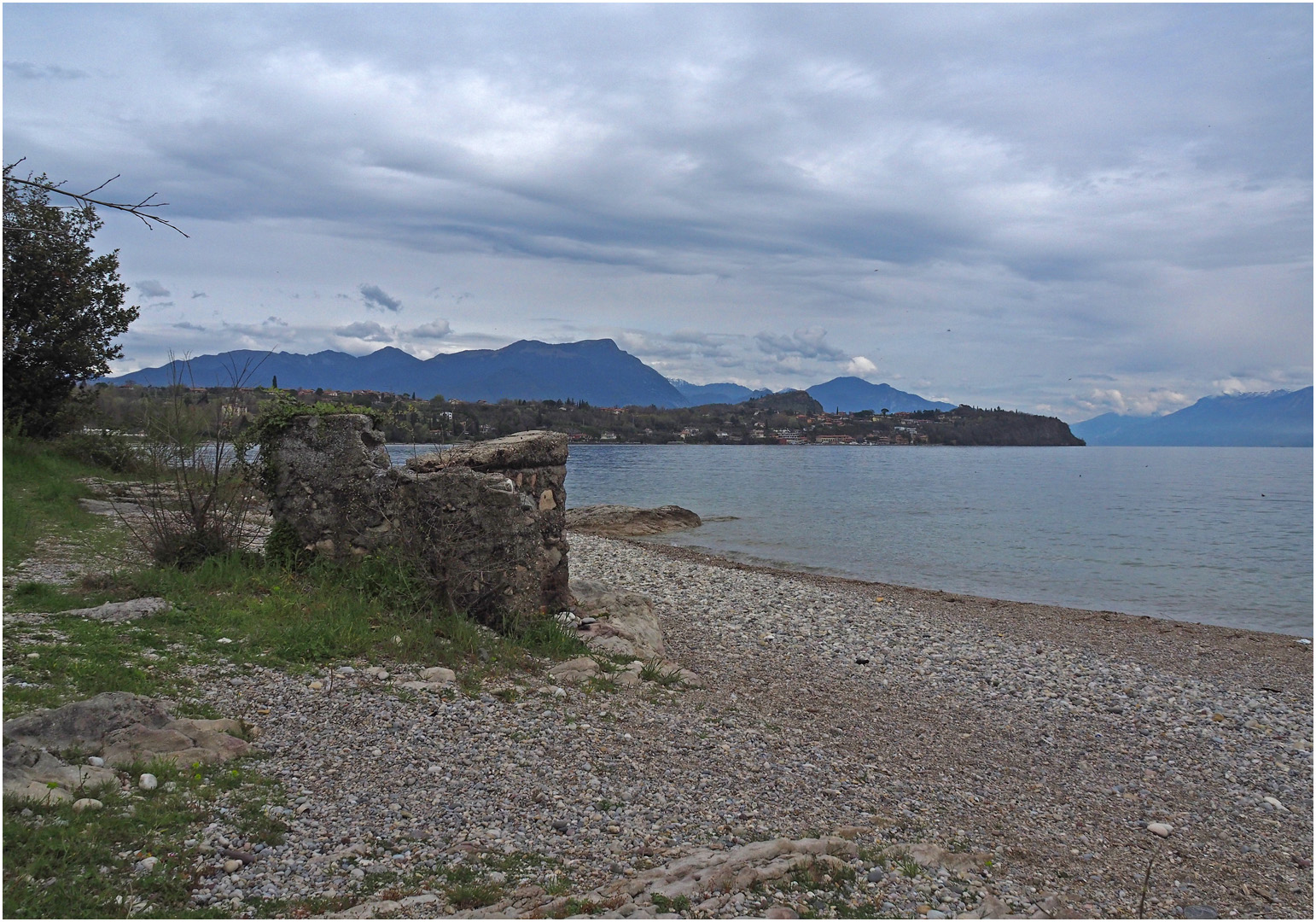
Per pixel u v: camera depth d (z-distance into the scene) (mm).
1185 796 8445
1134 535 35031
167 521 10680
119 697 5543
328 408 10914
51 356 23172
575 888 4645
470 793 5695
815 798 6758
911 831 6453
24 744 4824
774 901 4754
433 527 10078
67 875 3834
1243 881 6617
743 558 27516
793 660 12398
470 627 9289
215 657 7215
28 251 22203
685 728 7941
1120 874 6441
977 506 47969
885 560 27688
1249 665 14742
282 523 10805
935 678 12219
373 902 4117
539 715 7445
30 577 9320
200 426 10773
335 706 6707
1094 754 9492
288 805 5047
